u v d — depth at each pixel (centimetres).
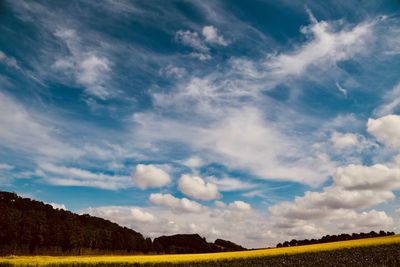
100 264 4075
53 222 10538
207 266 3688
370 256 3494
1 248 8681
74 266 3931
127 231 14638
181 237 16138
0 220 8875
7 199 12319
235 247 16012
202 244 15800
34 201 13038
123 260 4516
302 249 5053
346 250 4247
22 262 4150
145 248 13088
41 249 9525
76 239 10325
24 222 9356
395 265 2933
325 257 3731
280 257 4147
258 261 3900
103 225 14462
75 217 13362
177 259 4625
